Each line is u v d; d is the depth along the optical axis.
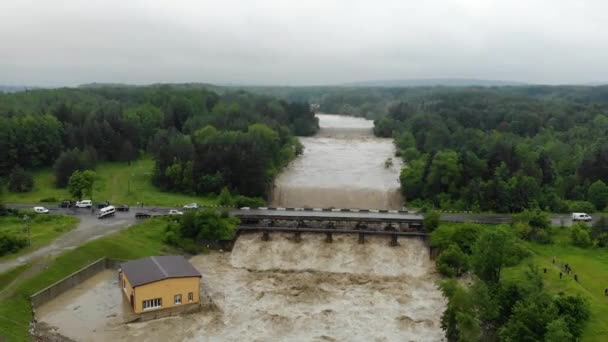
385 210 157.12
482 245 97.31
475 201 159.38
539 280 90.75
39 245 116.25
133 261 103.75
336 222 145.50
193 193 177.00
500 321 86.06
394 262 123.81
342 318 95.81
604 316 87.25
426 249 129.50
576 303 83.69
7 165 192.38
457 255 116.25
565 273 107.88
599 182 165.00
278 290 108.12
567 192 172.38
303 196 183.88
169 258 105.69
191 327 91.19
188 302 98.56
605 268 111.19
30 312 90.00
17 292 92.75
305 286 110.12
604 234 125.69
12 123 198.00
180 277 96.88
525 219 134.25
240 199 158.75
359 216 143.12
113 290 103.06
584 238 125.00
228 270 119.19
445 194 171.12
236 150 179.62
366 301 103.19
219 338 87.69
